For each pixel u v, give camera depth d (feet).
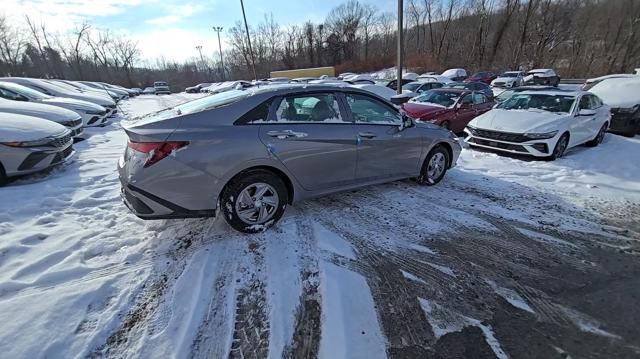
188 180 9.57
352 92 12.68
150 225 11.60
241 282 8.70
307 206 13.25
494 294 8.41
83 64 181.47
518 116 22.33
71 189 15.25
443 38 155.33
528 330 7.29
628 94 30.42
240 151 10.03
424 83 55.31
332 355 6.63
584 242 10.92
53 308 7.58
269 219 11.12
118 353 6.62
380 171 13.66
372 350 6.76
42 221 11.85
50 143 16.69
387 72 139.85
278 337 7.07
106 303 7.88
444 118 28.40
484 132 22.53
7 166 15.25
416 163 14.98
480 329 7.30
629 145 25.39
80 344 6.75
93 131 32.55
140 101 87.30
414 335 7.13
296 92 11.35
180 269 9.19
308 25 193.88
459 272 9.27
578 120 22.11
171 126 9.57
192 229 11.27
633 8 109.40
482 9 135.64
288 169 11.03
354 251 10.18
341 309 7.81
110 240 10.56
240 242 10.50
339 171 12.32
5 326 7.00
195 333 7.13
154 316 7.55
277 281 8.75
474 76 103.91
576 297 8.31
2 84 29.94
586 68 116.88
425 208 13.35
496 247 10.55
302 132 11.08
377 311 7.79
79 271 8.97
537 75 88.17
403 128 14.06
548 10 121.49
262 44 182.80
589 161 20.63
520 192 15.29
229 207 10.36
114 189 15.42
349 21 192.85
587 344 6.92
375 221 12.14
